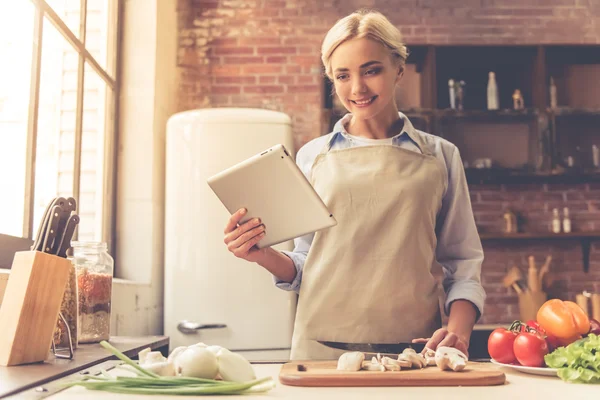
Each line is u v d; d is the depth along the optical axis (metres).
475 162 4.21
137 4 3.66
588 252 4.29
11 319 1.30
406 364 1.21
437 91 4.43
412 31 4.48
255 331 3.33
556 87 4.48
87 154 3.02
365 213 1.78
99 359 1.42
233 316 3.33
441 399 0.97
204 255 3.37
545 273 4.21
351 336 1.74
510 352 1.36
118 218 3.51
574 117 4.25
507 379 1.21
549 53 4.37
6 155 2.09
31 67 2.30
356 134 1.93
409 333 1.74
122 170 3.55
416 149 1.88
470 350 3.70
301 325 1.78
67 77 2.72
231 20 4.42
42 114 2.41
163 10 3.87
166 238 3.44
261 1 4.45
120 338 2.16
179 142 3.47
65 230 1.40
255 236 1.56
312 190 1.47
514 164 4.32
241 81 4.37
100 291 1.90
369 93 1.69
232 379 1.09
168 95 4.00
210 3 4.43
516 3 4.52
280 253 1.79
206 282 3.35
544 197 4.40
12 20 2.14
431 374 1.12
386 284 1.74
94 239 3.14
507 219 4.27
